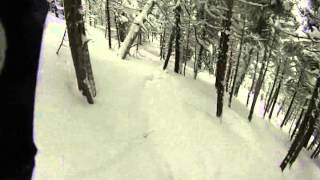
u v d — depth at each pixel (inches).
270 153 625.0
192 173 500.1
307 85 811.4
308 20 637.9
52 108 455.8
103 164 440.8
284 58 804.0
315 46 649.6
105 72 572.1
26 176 35.1
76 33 463.2
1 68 31.1
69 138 441.4
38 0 33.6
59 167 407.8
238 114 683.4
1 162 33.0
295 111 1067.9
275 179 569.0
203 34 708.0
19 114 33.2
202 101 631.8
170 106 573.0
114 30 899.4
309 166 687.1
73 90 500.1
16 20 31.4
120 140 480.7
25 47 32.3
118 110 517.7
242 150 577.9
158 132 522.3
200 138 552.1
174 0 676.7
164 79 624.4
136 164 465.7
